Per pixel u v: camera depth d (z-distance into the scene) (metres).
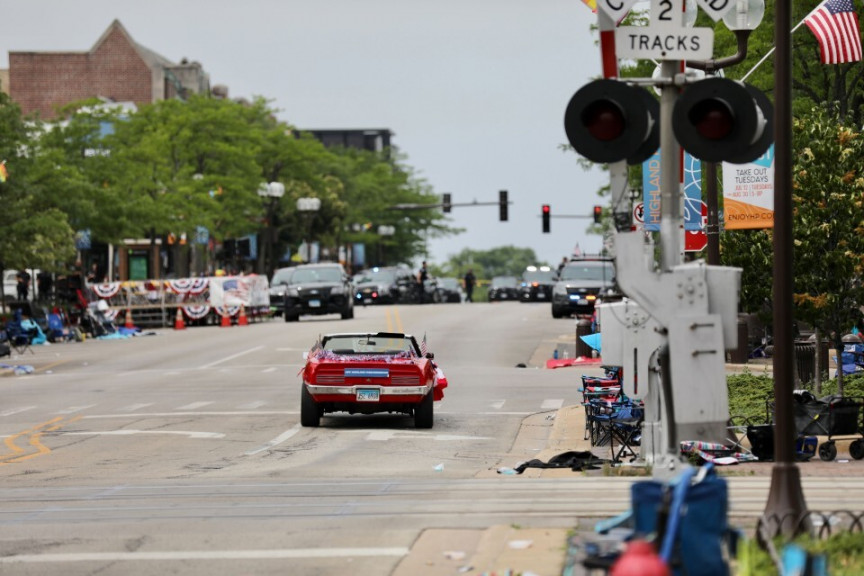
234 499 39.88
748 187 64.44
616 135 27.19
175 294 159.50
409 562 28.95
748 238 65.44
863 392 57.50
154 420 68.31
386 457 51.66
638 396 41.00
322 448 55.00
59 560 30.86
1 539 33.78
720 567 21.84
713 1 40.03
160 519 36.31
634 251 27.98
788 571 22.39
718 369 27.66
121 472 48.38
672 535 20.95
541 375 91.75
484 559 28.36
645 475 41.22
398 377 61.62
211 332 145.25
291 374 93.94
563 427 61.12
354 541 32.03
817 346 61.91
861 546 27.00
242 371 97.88
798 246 56.41
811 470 42.09
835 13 69.00
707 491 21.95
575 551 26.69
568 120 27.41
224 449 55.41
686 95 27.05
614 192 28.72
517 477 43.31
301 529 34.00
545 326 141.62
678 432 28.16
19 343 124.00
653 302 27.86
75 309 144.00
